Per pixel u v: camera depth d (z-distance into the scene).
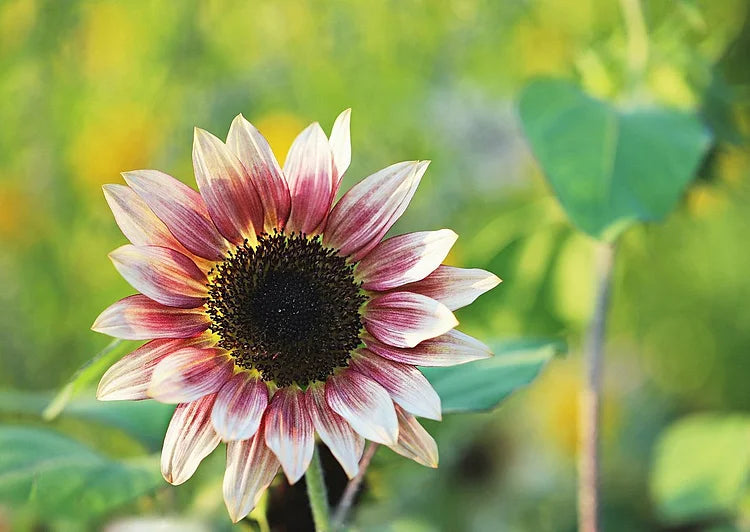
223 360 0.62
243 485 0.60
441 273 0.63
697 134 0.78
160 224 0.63
